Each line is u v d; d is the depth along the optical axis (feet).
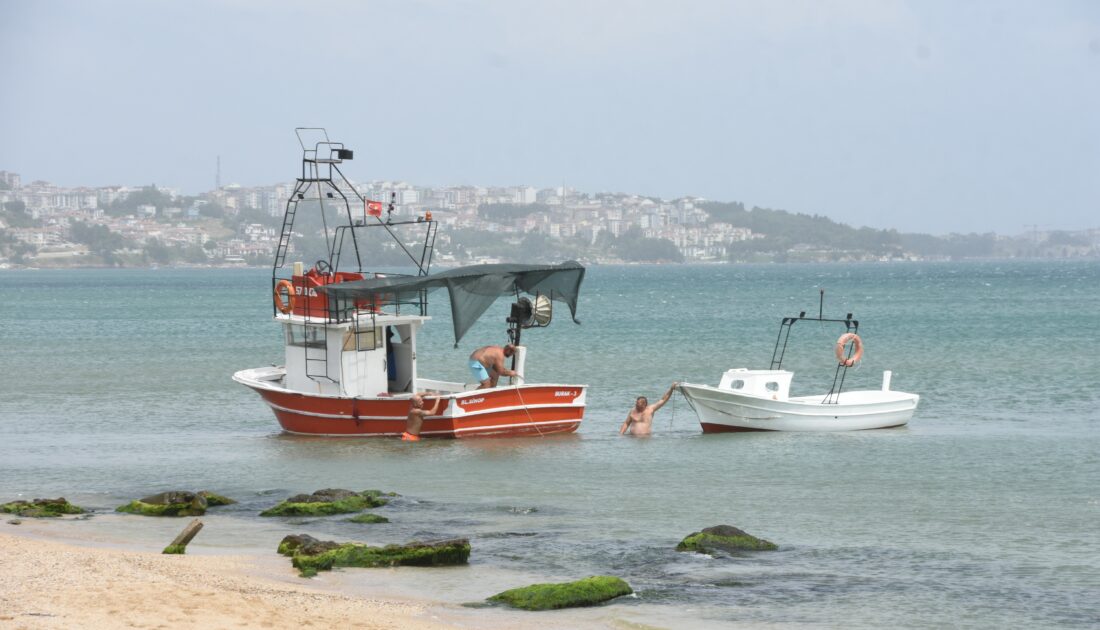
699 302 495.82
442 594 59.21
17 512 81.41
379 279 120.57
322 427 119.14
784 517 80.38
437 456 106.73
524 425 118.52
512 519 79.92
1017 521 78.89
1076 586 62.08
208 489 92.99
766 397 120.47
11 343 269.85
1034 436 116.47
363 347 119.65
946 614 56.80
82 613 49.24
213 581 57.98
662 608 57.26
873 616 56.29
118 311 435.53
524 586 59.41
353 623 51.29
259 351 241.76
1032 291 569.64
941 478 94.73
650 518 80.12
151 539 72.54
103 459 108.17
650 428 120.26
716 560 67.62
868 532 75.56
